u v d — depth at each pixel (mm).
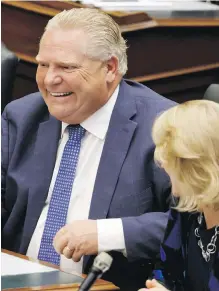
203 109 4848
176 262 5539
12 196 6930
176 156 4793
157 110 6621
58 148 6758
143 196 6422
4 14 9578
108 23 6535
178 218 5562
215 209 5035
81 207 6496
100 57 6406
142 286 6430
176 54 9742
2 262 5844
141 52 9680
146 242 6188
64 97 6434
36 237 6613
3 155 6961
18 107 7078
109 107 6621
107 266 3975
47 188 6680
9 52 7871
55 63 6375
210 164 4746
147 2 9602
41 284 5340
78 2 9516
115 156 6504
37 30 9602
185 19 9656
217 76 9844
